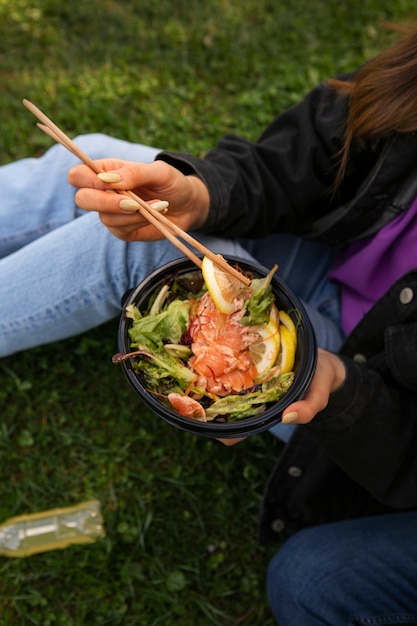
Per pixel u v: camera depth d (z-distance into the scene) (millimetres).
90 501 1201
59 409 1242
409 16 1587
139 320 767
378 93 860
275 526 1132
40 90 1437
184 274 810
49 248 957
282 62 1533
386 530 1018
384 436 896
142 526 1188
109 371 1265
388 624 958
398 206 923
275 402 765
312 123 952
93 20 1521
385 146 901
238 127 1460
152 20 1546
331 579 977
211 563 1190
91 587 1154
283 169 954
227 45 1528
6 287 977
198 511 1208
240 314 782
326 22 1580
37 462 1215
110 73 1472
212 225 912
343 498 1093
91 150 1052
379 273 981
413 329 893
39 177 1043
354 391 853
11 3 1509
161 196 828
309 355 772
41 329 1029
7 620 1133
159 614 1158
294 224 998
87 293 974
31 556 1160
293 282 1087
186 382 758
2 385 1242
